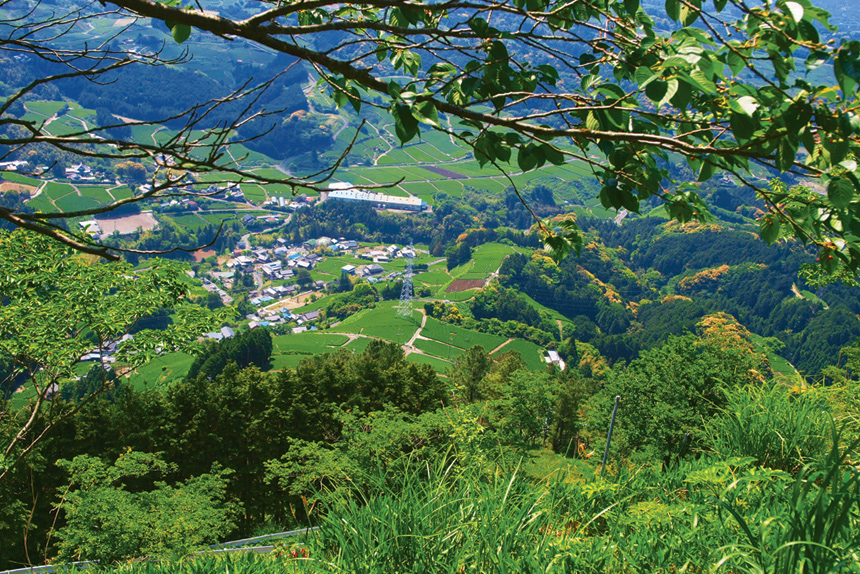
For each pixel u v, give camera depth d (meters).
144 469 15.78
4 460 9.95
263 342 85.12
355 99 1.82
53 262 10.31
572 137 1.76
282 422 30.16
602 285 151.88
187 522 13.31
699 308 125.75
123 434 27.16
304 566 2.38
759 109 1.47
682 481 3.08
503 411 27.61
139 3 1.61
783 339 112.62
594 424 27.98
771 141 1.50
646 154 2.03
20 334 10.03
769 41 1.45
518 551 2.11
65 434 25.02
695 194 1.97
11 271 9.96
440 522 2.29
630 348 121.69
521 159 1.85
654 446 17.16
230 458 28.17
